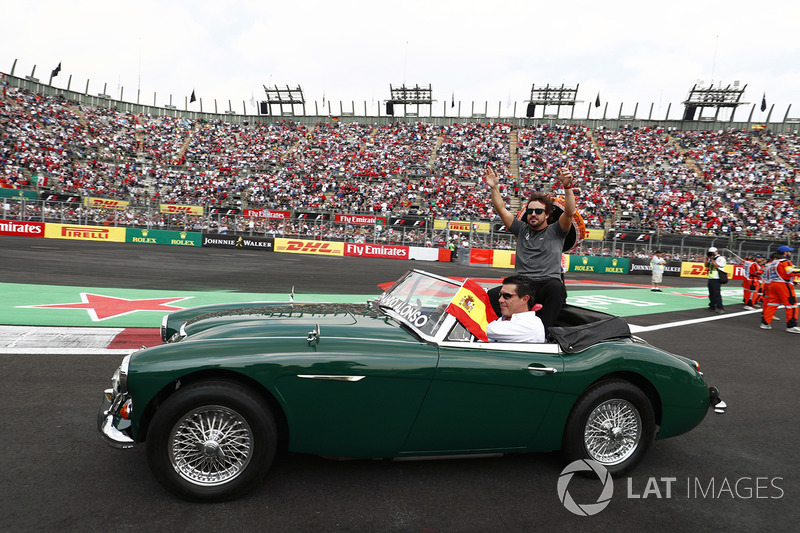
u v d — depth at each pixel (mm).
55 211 31406
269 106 62406
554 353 3332
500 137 51219
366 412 2959
